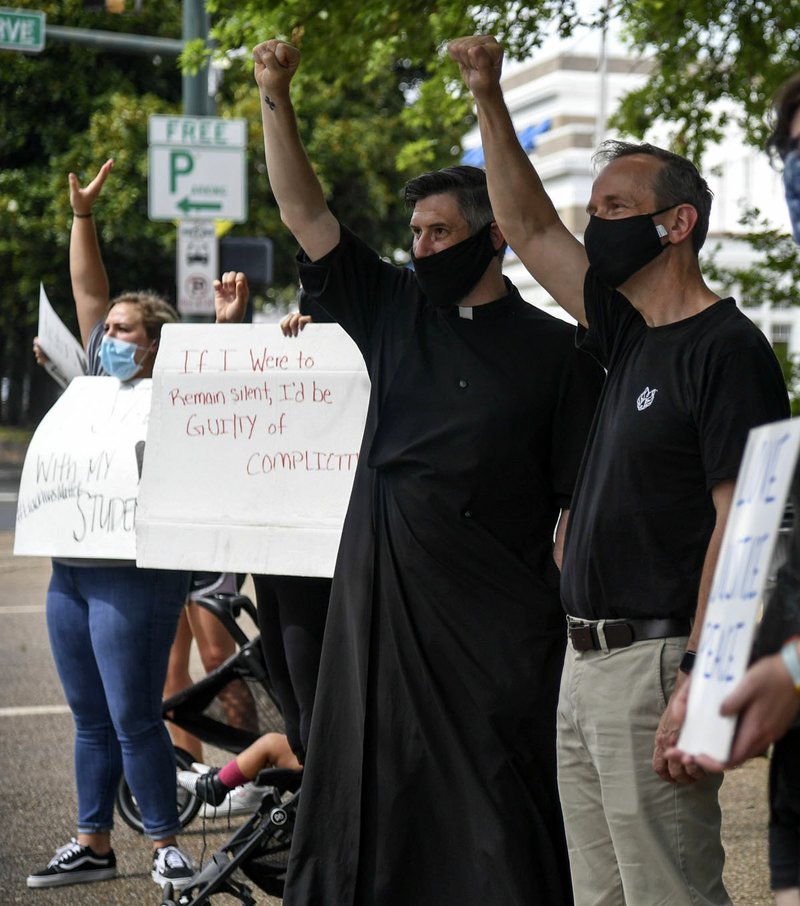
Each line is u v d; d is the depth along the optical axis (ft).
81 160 75.51
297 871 11.61
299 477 12.91
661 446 9.27
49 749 21.33
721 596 6.35
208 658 18.31
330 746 11.69
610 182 9.58
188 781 16.29
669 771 8.89
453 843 11.30
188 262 34.86
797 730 7.07
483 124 11.01
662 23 24.75
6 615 34.60
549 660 11.44
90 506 14.80
